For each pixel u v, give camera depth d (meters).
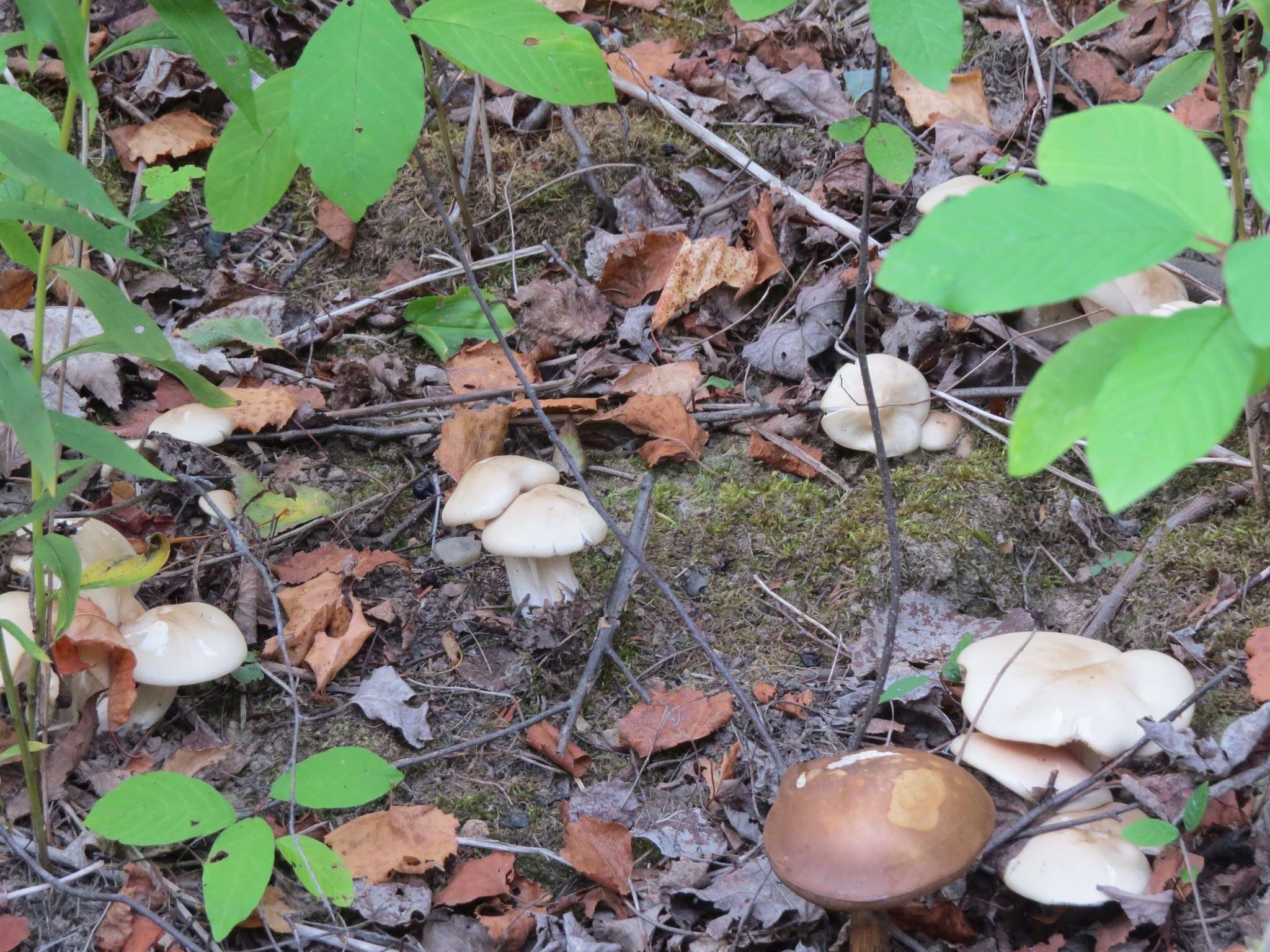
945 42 1.34
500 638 1.64
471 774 1.57
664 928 1.49
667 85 1.95
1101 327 1.29
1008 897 1.49
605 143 1.91
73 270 1.43
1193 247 1.12
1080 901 1.45
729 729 1.58
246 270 1.84
